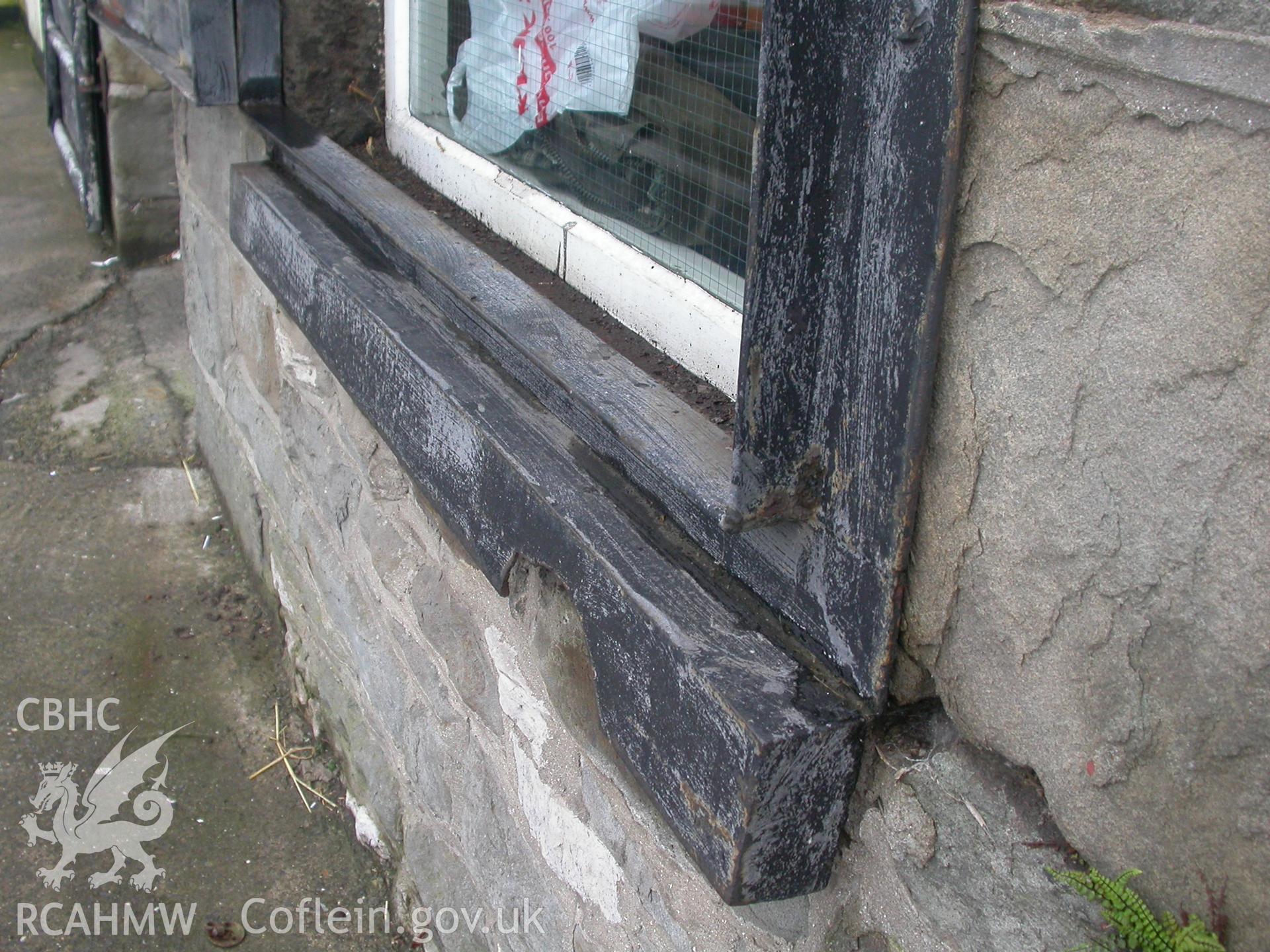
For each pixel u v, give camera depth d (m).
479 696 1.84
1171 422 0.74
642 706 1.18
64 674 2.87
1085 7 0.74
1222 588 0.73
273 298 2.55
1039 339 0.82
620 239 1.64
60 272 4.93
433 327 1.76
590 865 1.57
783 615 1.13
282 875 2.38
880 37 0.88
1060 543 0.84
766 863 1.05
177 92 3.22
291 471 2.62
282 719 2.77
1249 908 0.75
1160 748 0.79
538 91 1.81
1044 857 0.89
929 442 0.93
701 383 1.46
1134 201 0.74
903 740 1.02
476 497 1.51
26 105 7.24
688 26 1.40
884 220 0.91
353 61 2.39
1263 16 0.65
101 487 3.60
